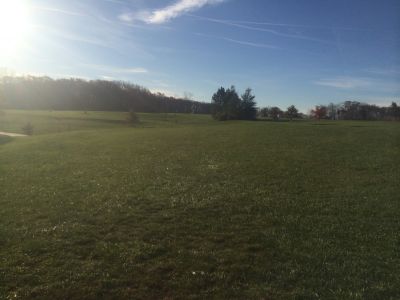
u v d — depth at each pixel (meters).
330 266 9.80
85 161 26.34
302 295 8.41
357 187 18.06
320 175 20.75
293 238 11.68
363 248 10.95
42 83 171.62
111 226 12.68
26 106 156.88
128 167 23.78
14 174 21.94
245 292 8.59
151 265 9.84
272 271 9.55
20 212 14.33
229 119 109.62
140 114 125.75
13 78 165.88
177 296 8.46
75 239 11.53
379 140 36.25
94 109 164.62
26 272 9.47
